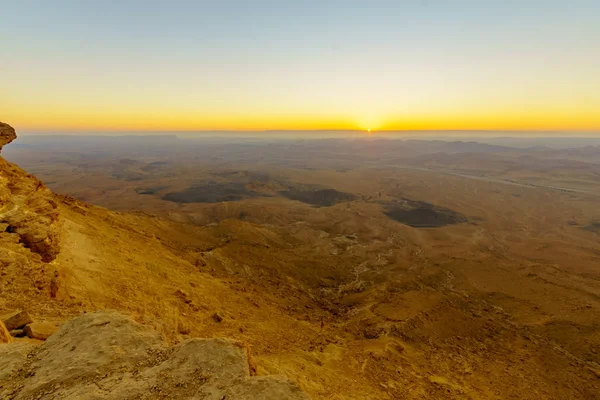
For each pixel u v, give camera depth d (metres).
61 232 19.67
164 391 5.59
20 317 8.88
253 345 17.02
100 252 20.97
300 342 21.09
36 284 11.59
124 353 6.68
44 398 5.41
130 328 7.54
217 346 6.83
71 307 11.46
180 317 16.41
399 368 21.44
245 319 21.83
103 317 7.93
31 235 14.20
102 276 17.00
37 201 19.00
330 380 16.28
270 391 5.59
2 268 11.33
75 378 5.89
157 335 7.41
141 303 15.80
